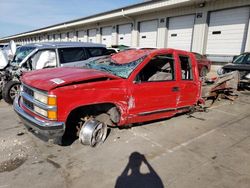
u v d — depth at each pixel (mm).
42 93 3084
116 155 3484
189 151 3711
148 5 16891
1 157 3324
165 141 4066
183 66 4969
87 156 3424
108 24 23469
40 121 3062
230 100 7438
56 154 3455
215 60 14227
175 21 16562
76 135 3785
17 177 2852
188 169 3164
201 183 2852
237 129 4801
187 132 4539
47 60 6688
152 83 4086
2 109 5809
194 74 5062
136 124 4688
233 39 13289
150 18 18312
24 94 3537
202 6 14281
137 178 2906
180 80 4637
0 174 2902
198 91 5215
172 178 2936
